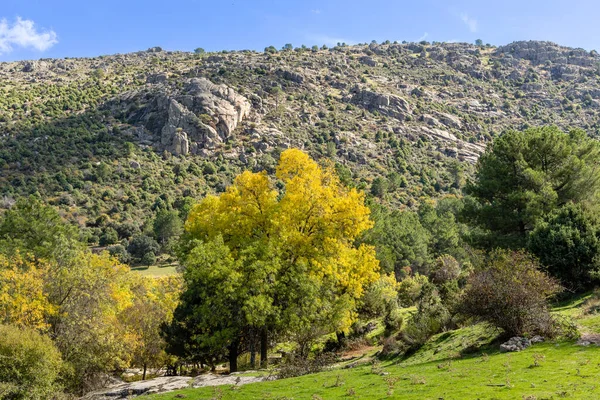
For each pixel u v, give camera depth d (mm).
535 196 30094
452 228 77562
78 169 128250
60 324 23453
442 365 14977
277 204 25422
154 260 93188
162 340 31109
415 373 14727
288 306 23766
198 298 25453
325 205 25406
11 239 40375
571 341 14602
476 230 37250
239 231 25656
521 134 33406
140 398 16438
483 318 16906
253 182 26125
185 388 18844
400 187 133375
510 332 16375
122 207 115000
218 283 23297
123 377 34562
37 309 22375
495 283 16625
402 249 66000
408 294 37438
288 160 26344
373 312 35031
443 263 36031
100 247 97062
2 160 122875
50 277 24516
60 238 38125
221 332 23297
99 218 106625
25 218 43062
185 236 28125
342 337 31969
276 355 32500
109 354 25188
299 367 20422
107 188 122688
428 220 83562
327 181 27359
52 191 116000
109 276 30453
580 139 33750
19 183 114812
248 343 28141
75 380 22953
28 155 130125
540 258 24922
